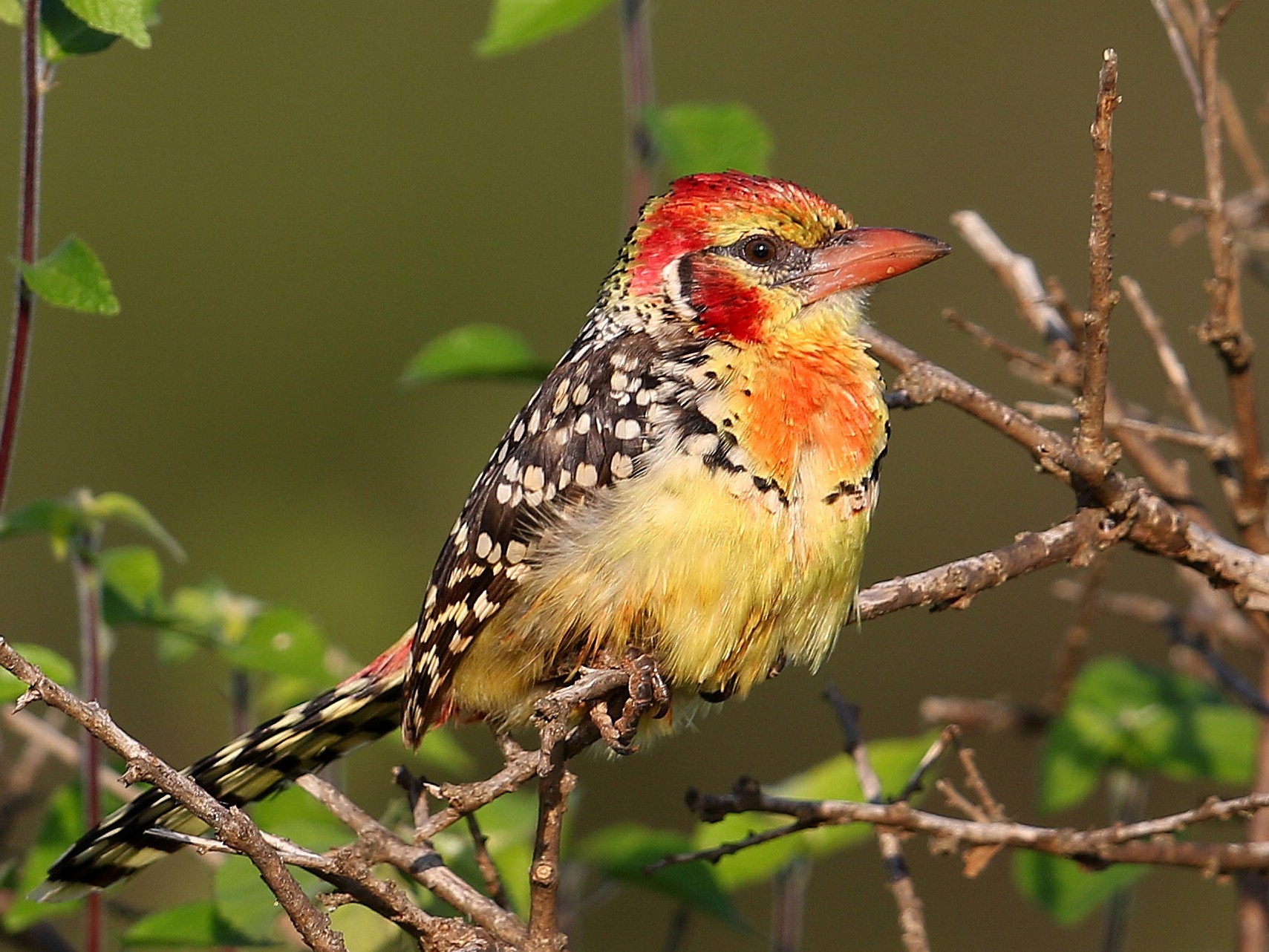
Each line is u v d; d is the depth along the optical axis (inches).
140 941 302.2
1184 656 396.8
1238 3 301.9
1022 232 708.7
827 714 609.6
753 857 344.8
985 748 559.2
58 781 450.9
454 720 322.3
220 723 517.7
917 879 544.4
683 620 287.1
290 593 670.5
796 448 289.0
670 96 754.2
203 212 746.2
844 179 727.7
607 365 299.0
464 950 242.8
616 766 589.6
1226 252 305.1
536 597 294.0
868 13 765.3
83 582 324.5
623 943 546.6
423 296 745.0
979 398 300.2
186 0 754.8
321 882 295.6
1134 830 278.2
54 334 703.1
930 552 661.3
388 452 716.7
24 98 292.8
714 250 313.1
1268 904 336.5
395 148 766.5
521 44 381.7
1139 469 342.3
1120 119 720.3
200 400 713.6
